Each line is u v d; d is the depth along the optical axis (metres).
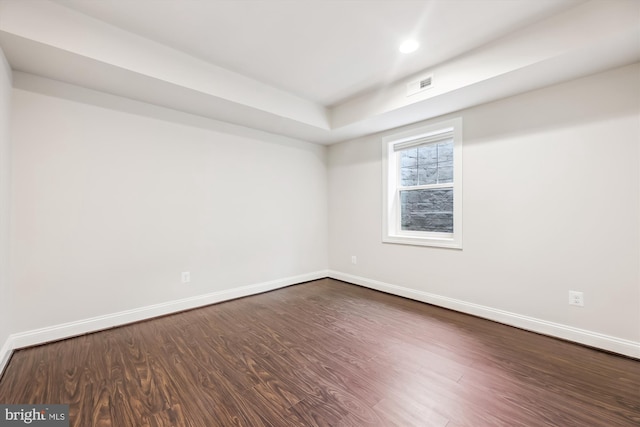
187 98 2.62
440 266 3.09
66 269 2.33
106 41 2.00
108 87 2.39
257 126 3.45
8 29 1.65
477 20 1.96
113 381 1.72
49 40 1.78
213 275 3.22
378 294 3.59
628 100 2.00
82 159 2.40
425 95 2.63
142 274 2.72
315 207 4.32
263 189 3.69
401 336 2.35
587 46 1.79
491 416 1.41
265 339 2.30
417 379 1.74
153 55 2.21
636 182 1.98
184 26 2.03
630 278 2.00
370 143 3.83
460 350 2.10
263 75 2.74
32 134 2.18
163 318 2.78
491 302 2.69
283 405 1.51
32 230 2.18
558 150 2.30
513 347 2.14
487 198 2.71
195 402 1.54
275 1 1.77
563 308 2.28
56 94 2.27
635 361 1.93
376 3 1.79
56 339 2.27
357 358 1.99
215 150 3.22
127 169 2.63
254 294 3.58
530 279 2.45
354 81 2.86
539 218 2.40
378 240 3.76
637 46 1.78
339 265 4.32
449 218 3.17
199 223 3.11
